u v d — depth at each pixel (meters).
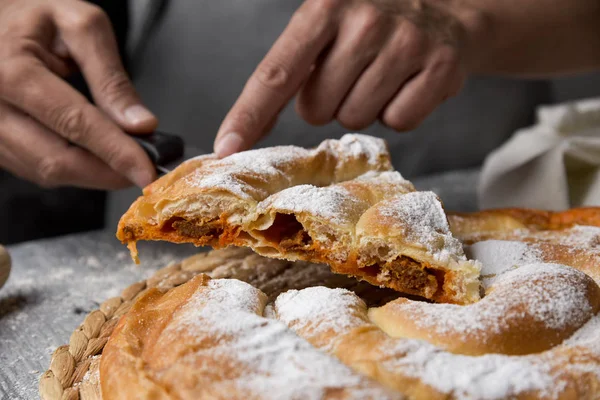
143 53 0.61
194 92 0.60
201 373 0.26
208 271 0.38
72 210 0.61
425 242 0.31
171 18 0.59
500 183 0.47
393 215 0.31
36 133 0.42
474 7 0.46
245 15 0.58
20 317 0.36
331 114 0.42
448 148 0.64
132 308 0.30
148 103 0.62
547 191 0.45
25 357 0.33
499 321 0.27
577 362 0.26
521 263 0.32
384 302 0.34
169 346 0.27
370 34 0.40
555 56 0.51
